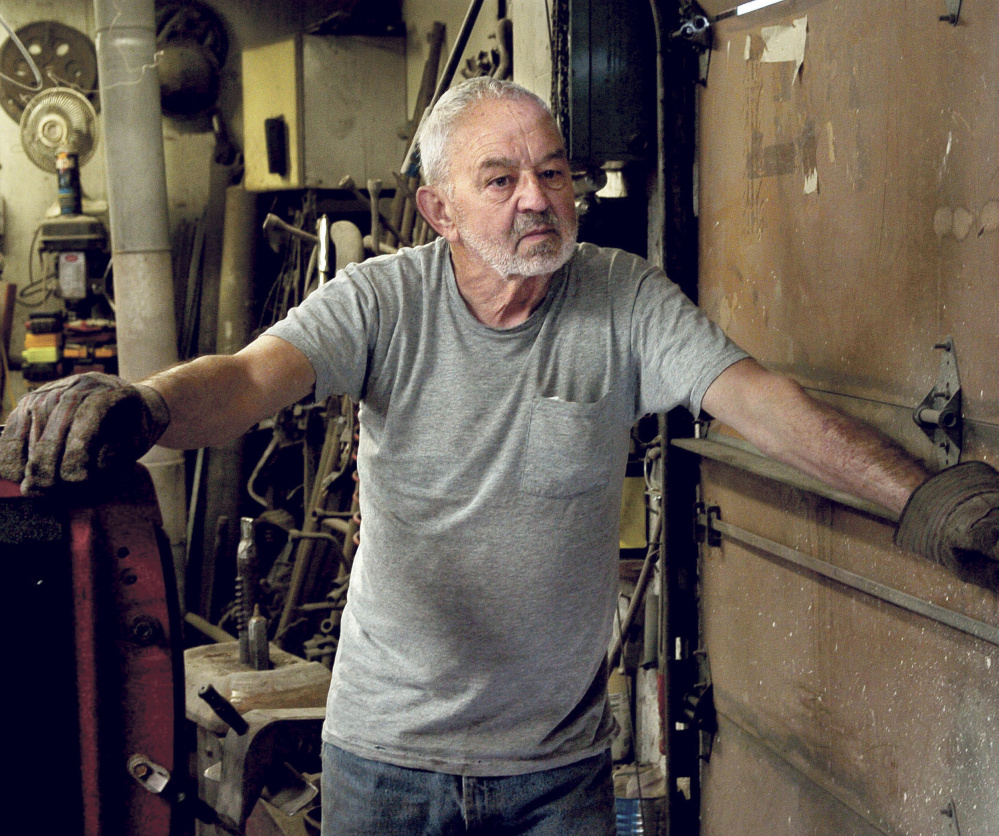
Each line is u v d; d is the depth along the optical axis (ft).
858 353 5.56
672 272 7.75
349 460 14.46
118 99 15.17
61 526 3.53
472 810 5.09
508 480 4.92
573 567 4.99
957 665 4.85
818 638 6.13
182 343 18.76
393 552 5.12
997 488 3.85
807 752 6.29
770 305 6.56
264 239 18.33
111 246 17.16
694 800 8.04
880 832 5.52
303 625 15.40
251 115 17.67
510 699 5.08
